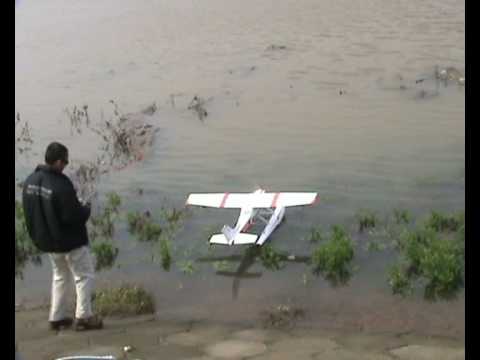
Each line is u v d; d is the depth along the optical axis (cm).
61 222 569
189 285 718
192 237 859
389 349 524
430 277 665
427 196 868
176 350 540
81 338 576
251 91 1244
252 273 740
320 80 1233
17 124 1243
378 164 963
